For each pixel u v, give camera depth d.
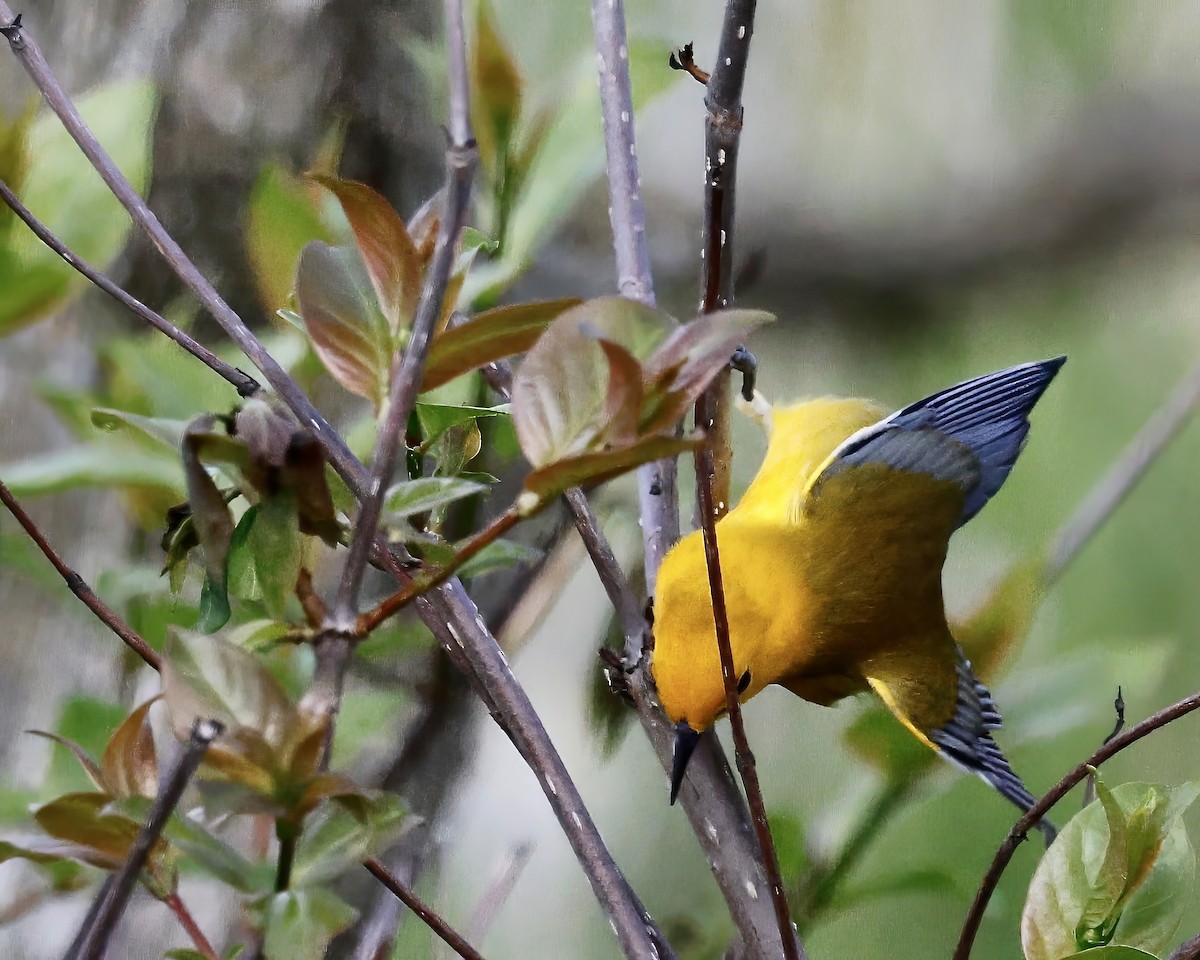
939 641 8.73
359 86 8.82
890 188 14.84
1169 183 14.70
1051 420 13.83
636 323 3.43
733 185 4.33
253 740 3.20
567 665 10.01
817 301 15.01
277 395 4.19
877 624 8.57
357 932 6.68
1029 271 14.93
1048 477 13.16
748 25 4.20
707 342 3.45
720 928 7.75
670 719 6.73
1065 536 8.27
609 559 6.86
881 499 8.70
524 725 4.82
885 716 7.84
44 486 5.92
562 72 8.77
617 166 6.40
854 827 7.38
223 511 3.47
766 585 8.52
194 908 6.69
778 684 10.27
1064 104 14.91
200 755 3.03
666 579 6.90
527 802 9.55
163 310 8.12
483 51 6.47
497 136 6.54
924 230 14.86
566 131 6.63
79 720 5.93
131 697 7.41
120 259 8.00
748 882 5.90
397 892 4.26
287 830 3.27
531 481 3.37
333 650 3.46
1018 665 11.10
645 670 6.86
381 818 3.39
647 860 9.86
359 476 4.04
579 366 3.42
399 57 8.91
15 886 6.30
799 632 8.59
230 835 5.91
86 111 5.95
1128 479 8.36
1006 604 8.07
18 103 7.56
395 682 7.72
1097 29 14.83
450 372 3.83
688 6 13.73
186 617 6.50
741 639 8.45
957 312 15.05
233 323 4.30
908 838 9.39
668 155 13.95
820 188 14.84
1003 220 14.91
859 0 14.91
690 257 14.03
